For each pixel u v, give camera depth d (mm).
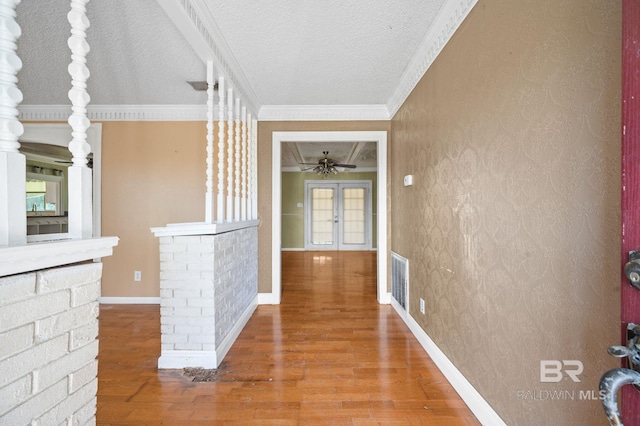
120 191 3674
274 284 3701
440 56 2098
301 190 8961
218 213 2527
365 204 8953
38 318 812
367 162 7988
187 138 3693
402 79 2867
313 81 2957
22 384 775
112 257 3664
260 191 3729
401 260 3148
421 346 2482
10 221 762
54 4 1843
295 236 8969
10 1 772
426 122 2389
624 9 601
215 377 2016
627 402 590
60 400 878
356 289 4418
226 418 1615
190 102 3510
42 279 817
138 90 3158
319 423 1577
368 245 8914
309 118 3707
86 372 966
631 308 581
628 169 591
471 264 1664
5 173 754
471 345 1664
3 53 765
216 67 2359
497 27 1408
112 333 2760
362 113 3682
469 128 1680
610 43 864
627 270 576
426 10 1905
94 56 2477
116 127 3678
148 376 2029
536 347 1165
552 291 1086
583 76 948
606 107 878
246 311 3059
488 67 1485
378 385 1915
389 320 3104
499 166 1398
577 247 981
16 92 783
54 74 2789
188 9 1759
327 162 6648
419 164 2570
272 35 2189
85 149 1029
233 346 2490
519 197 1259
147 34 2166
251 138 3600
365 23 2041
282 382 1953
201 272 2152
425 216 2420
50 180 5652
